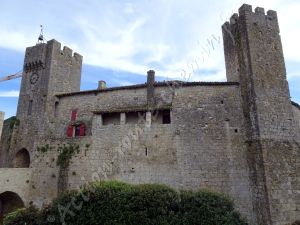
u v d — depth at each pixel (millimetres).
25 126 33562
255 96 24906
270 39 27453
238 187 24516
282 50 27516
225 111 26984
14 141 33594
